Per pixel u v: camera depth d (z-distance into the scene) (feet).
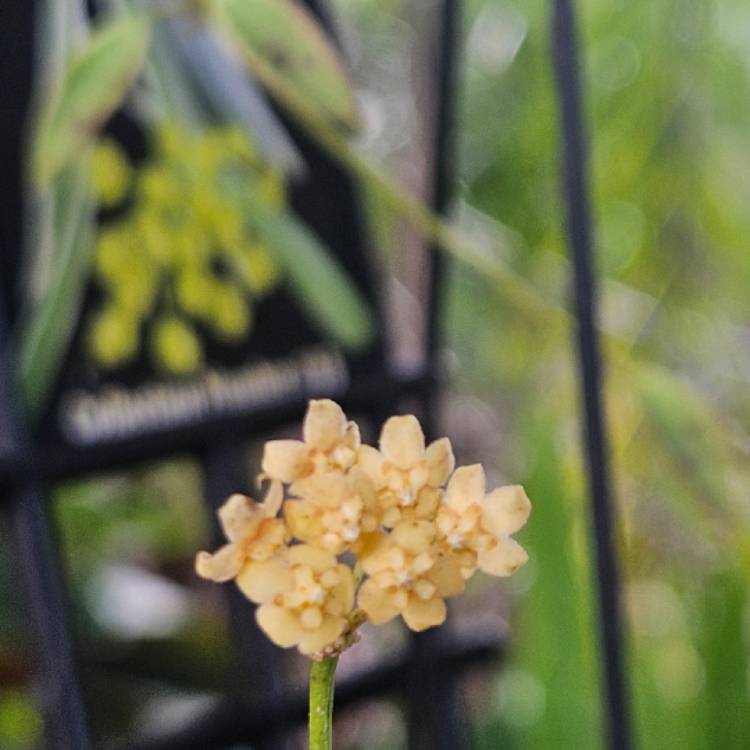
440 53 1.58
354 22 2.15
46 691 1.29
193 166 1.39
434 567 0.70
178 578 2.16
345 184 1.53
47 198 1.28
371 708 1.98
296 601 0.69
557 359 2.10
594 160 2.03
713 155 2.07
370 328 1.55
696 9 1.99
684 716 1.45
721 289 2.21
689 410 1.66
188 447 1.41
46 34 1.28
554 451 1.48
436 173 1.60
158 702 1.90
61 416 1.28
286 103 1.47
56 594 1.27
